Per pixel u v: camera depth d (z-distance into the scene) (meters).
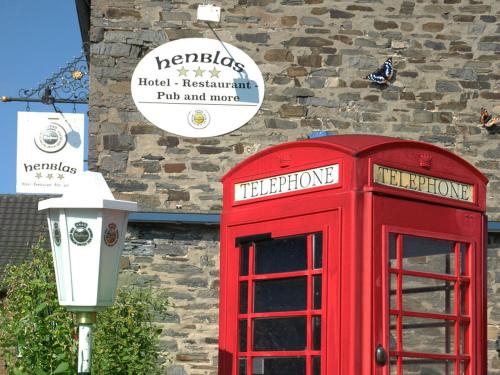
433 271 6.31
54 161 13.48
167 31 11.54
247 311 6.55
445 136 11.80
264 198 6.62
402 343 6.07
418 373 6.11
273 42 11.66
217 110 11.49
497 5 12.00
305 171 6.38
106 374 8.48
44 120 13.51
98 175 5.70
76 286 5.52
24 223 26.84
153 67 11.47
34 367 8.04
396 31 11.84
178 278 11.23
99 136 11.36
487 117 11.80
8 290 9.15
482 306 6.53
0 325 8.68
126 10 11.51
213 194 11.38
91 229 5.52
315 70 11.69
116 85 11.42
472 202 6.65
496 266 11.64
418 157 6.39
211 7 11.52
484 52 11.95
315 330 6.15
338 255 6.07
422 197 6.32
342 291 6.02
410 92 11.80
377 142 6.24
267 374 6.39
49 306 8.36
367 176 6.10
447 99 11.85
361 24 11.80
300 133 11.59
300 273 6.27
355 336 5.94
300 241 6.32
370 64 11.77
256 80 11.59
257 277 6.52
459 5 11.96
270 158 6.64
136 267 11.19
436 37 11.90
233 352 6.60
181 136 11.43
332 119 11.66
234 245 6.74
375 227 6.05
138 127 11.40
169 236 11.27
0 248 25.45
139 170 11.35
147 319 9.68
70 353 8.06
